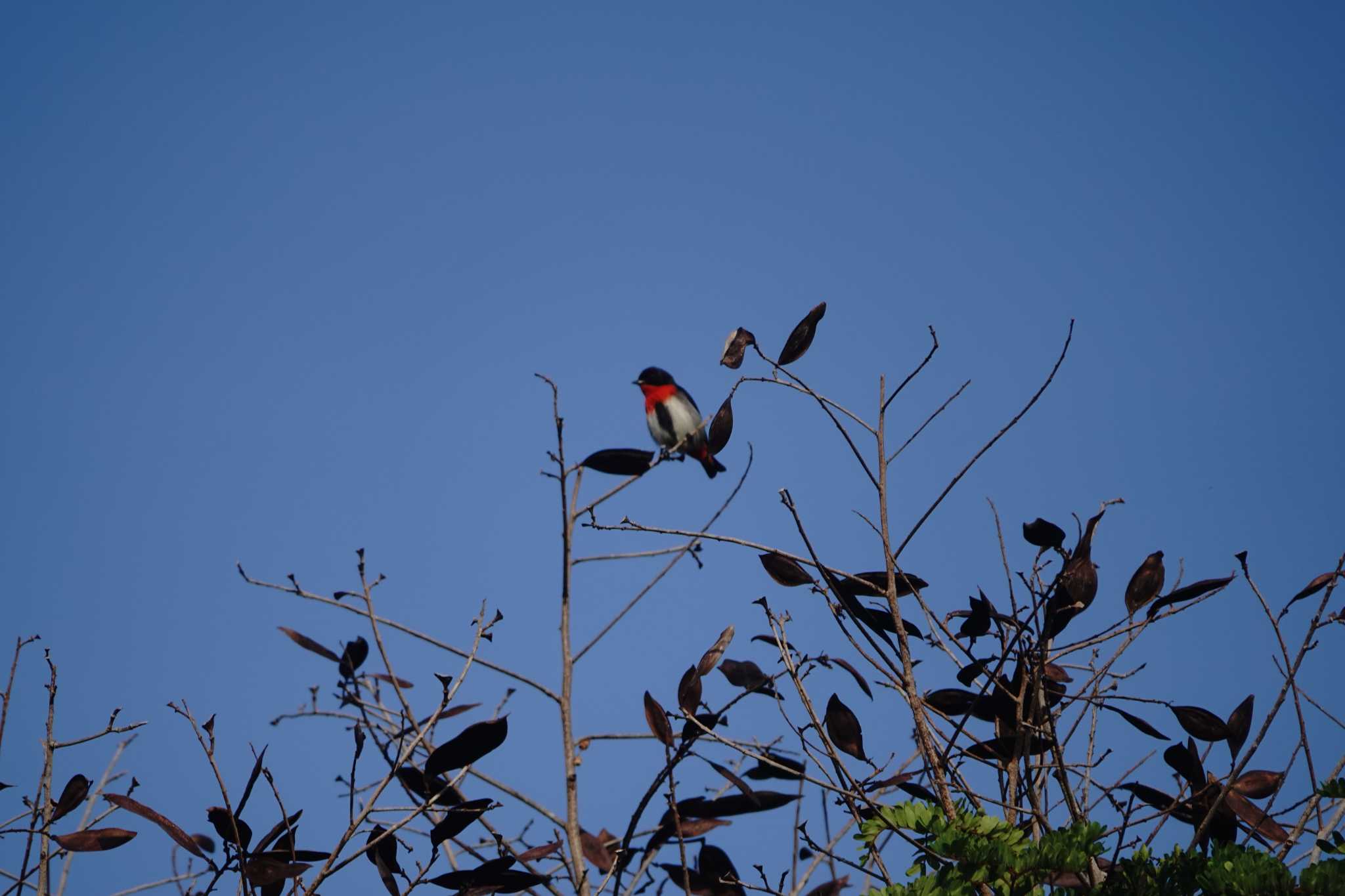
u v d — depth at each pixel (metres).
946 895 8.00
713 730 9.24
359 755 8.79
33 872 8.64
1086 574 9.07
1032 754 9.23
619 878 8.81
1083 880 8.12
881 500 9.41
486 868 9.00
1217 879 8.03
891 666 9.06
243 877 8.33
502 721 8.89
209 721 8.66
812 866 9.80
